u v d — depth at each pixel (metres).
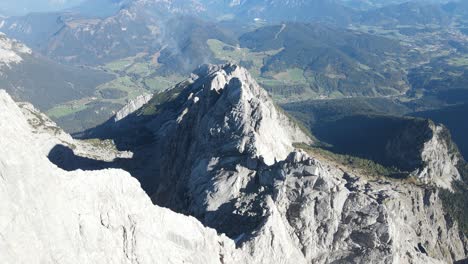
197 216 100.44
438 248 148.25
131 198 63.25
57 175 55.22
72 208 55.38
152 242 62.16
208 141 120.94
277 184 93.69
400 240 97.31
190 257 66.44
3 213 47.59
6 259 46.34
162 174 154.88
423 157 190.25
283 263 79.94
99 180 60.28
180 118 199.62
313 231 88.75
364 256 87.25
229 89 126.75
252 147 107.06
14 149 50.44
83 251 54.31
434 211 160.25
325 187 90.81
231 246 75.00
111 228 58.72
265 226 80.19
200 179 110.25
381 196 122.56
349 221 89.88
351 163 184.50
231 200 98.81
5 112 55.94
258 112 119.06
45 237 50.53
